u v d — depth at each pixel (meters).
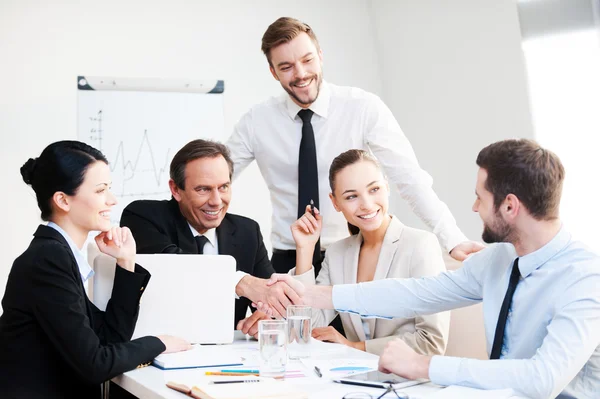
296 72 2.46
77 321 1.54
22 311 1.57
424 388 1.30
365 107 2.64
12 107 3.75
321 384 1.35
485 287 1.55
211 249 2.36
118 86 3.93
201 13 4.13
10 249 3.70
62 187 1.68
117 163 3.91
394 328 2.09
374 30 4.48
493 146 1.42
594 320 1.28
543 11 3.28
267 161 2.77
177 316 1.85
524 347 1.39
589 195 3.12
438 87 3.99
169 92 4.03
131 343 1.59
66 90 3.85
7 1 3.77
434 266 2.09
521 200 1.37
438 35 3.94
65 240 1.68
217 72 4.14
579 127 3.15
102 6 3.95
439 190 4.03
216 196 2.26
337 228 2.69
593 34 3.08
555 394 1.26
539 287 1.38
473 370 1.28
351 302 1.79
